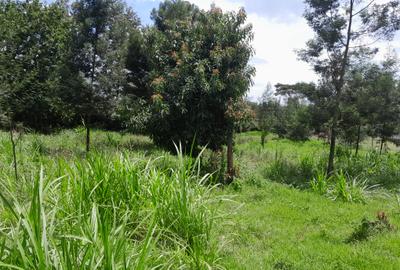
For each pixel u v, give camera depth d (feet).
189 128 39.58
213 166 36.17
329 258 17.19
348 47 41.91
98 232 10.96
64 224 12.34
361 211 26.53
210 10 41.32
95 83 41.88
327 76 43.80
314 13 42.11
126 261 10.23
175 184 16.87
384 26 40.63
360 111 45.39
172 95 39.55
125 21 44.65
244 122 37.45
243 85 37.60
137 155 24.86
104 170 16.65
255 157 53.16
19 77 28.40
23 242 9.46
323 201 29.71
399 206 27.35
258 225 21.54
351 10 41.29
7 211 14.29
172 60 42.83
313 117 43.98
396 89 50.11
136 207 15.87
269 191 31.96
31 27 39.68
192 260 13.83
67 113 41.16
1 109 25.13
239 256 16.71
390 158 51.55
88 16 41.96
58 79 39.60
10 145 30.01
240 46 38.63
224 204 25.18
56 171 18.49
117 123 69.56
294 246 18.83
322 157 49.16
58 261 9.28
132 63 56.70
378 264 16.61
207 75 38.01
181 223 15.31
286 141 87.66
